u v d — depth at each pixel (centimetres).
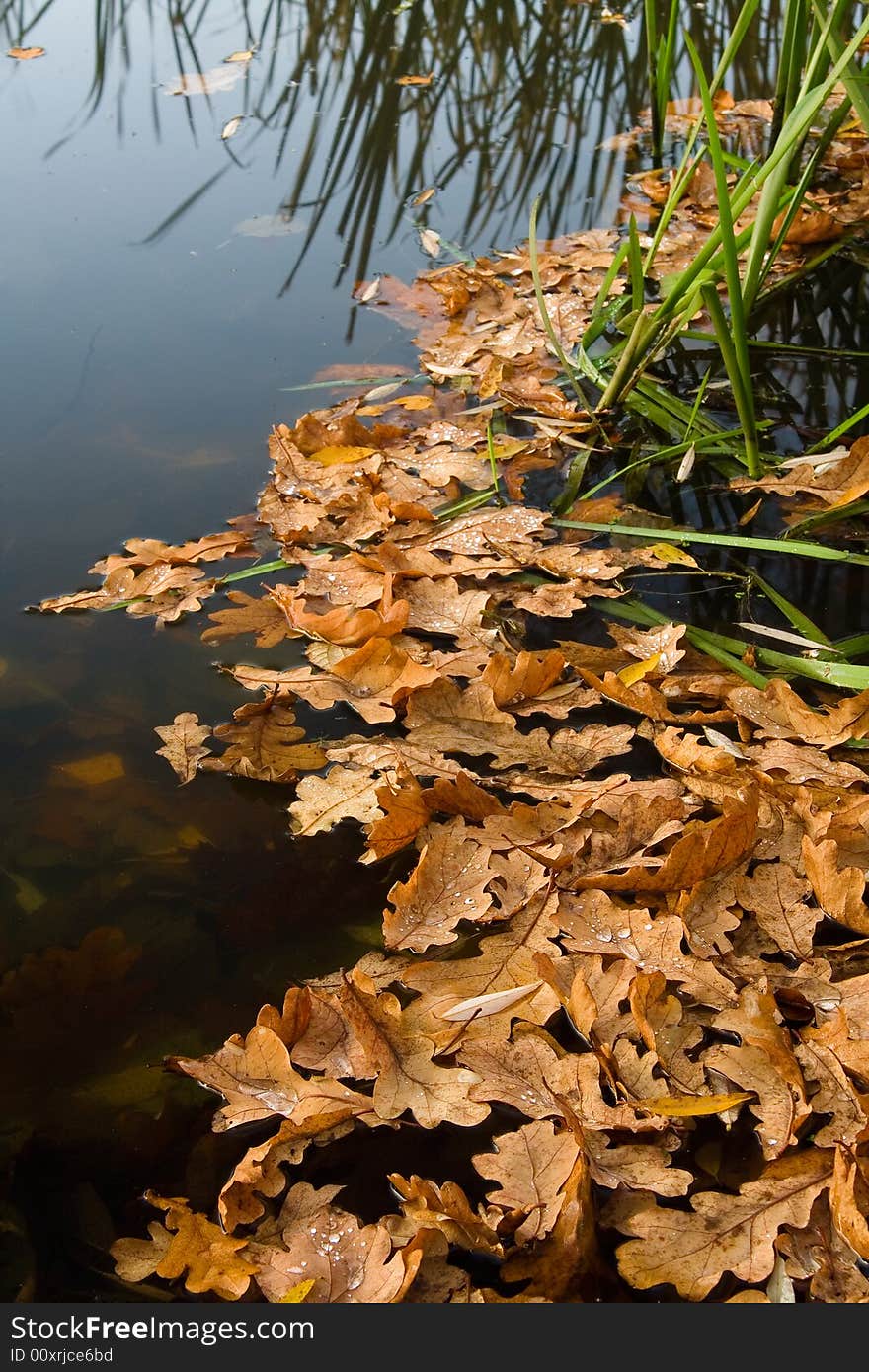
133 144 256
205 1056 112
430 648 138
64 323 190
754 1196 105
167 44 315
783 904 117
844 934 117
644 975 111
